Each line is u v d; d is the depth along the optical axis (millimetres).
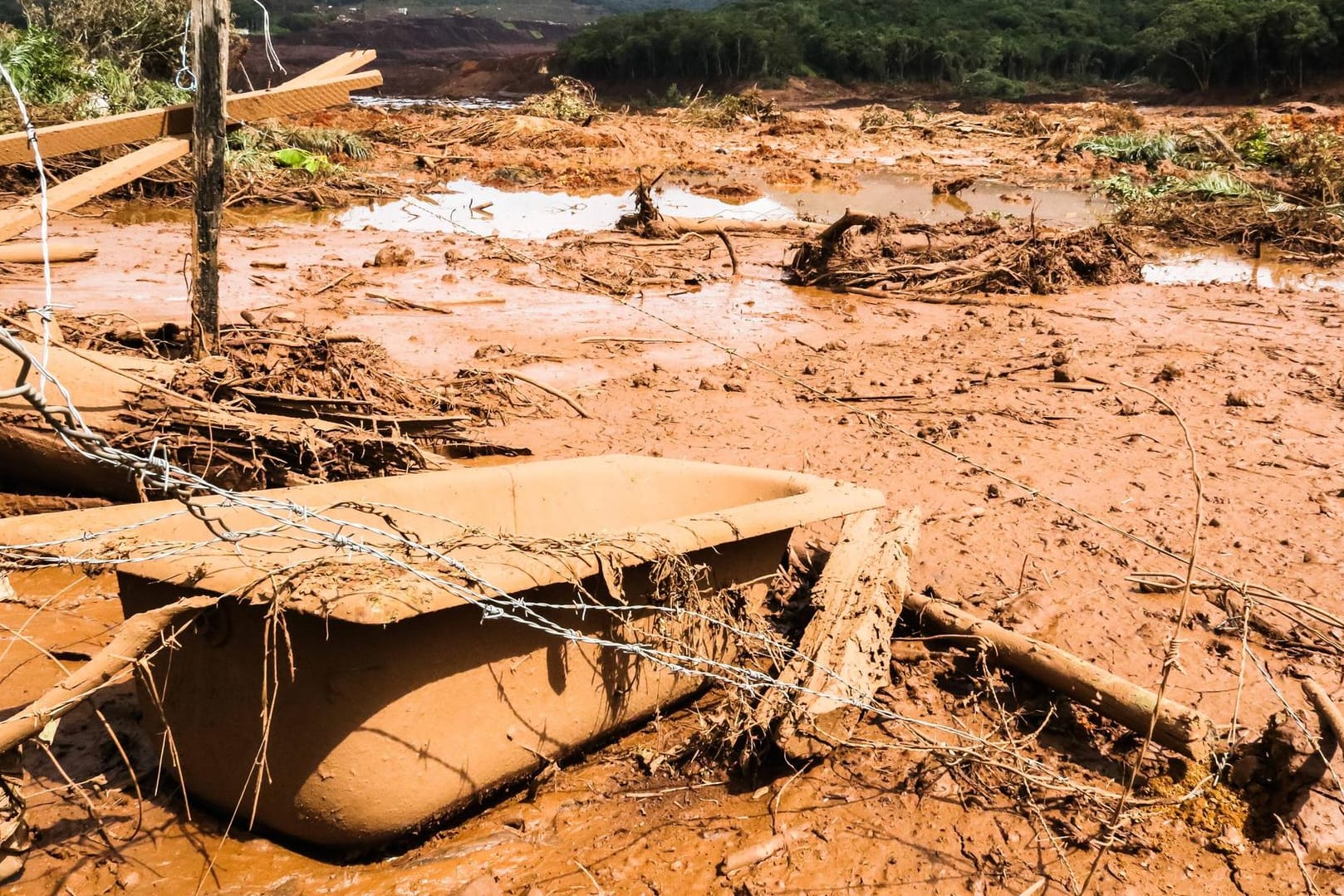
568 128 28625
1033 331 10914
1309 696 3688
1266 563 5625
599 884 3250
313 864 3229
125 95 20219
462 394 7508
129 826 3312
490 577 3064
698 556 3898
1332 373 9586
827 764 3846
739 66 67438
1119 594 5238
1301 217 17812
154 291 10219
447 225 16125
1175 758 3842
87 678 2902
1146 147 29266
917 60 68500
